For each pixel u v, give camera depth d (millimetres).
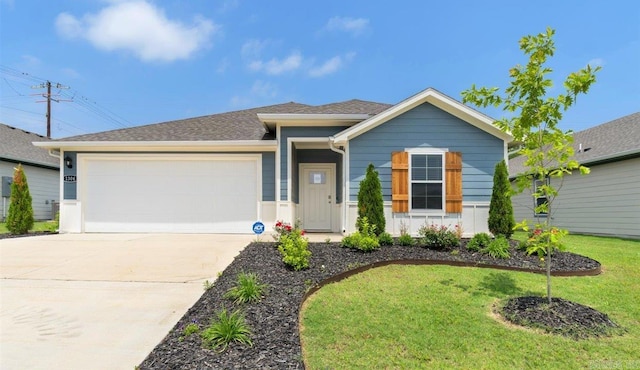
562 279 6156
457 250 7660
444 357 3518
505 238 8234
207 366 3137
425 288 5562
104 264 6801
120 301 4926
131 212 11234
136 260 7094
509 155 9664
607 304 4961
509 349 3684
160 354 3359
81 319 4320
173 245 8648
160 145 11039
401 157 9539
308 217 12555
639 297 5246
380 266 6758
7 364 3271
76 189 11273
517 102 4793
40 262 6953
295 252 6238
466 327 4195
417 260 7016
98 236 10336
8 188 16422
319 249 7707
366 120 9461
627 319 4465
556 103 4551
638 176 11117
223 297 4797
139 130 12391
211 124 13250
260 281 5434
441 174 9570
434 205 9500
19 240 9523
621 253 8242
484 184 9570
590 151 13398
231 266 6348
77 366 3254
